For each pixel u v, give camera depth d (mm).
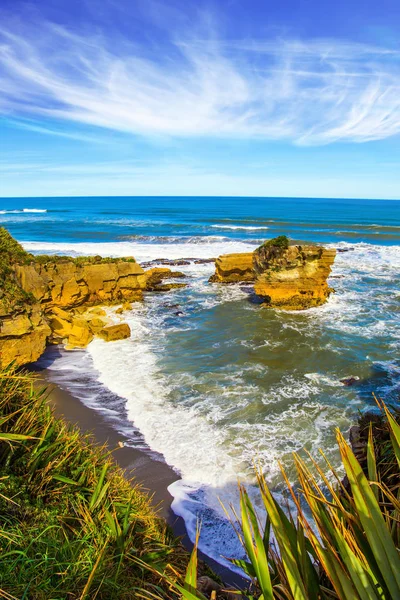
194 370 13469
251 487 7785
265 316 20156
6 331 12766
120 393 11812
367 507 1834
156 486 7828
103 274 21969
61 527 3314
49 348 15797
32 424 4238
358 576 1738
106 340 16609
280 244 21672
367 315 20031
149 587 3293
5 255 16656
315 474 8078
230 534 6660
